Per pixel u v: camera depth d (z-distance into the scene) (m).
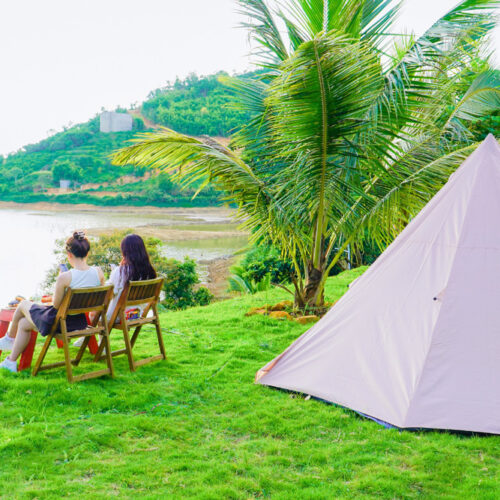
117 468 3.29
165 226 75.94
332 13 7.48
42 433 3.64
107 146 198.50
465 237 4.46
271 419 4.18
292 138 6.75
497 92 7.35
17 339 4.86
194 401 4.55
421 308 4.39
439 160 7.11
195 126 191.88
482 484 3.16
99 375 4.81
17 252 46.00
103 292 4.79
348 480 3.26
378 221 7.62
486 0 7.02
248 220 8.41
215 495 2.99
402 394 4.14
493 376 4.04
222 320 7.91
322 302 8.34
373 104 6.70
